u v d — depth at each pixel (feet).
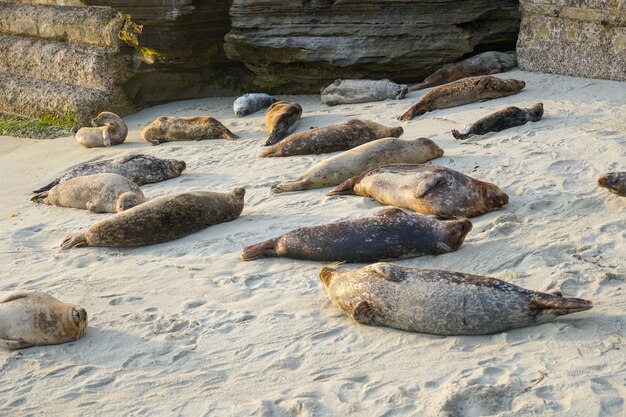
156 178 37.88
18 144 51.34
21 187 41.19
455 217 28.07
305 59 50.60
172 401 18.94
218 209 30.53
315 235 25.85
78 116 52.16
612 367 17.92
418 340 20.31
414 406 17.48
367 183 30.86
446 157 34.58
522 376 18.01
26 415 19.02
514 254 24.53
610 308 20.62
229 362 20.40
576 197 28.40
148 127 46.26
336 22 49.90
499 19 49.78
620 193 27.20
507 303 19.84
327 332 21.29
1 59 59.98
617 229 25.50
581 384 17.39
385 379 18.74
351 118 44.19
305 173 33.91
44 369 20.98
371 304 21.11
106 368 20.76
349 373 19.21
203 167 39.55
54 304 22.34
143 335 22.26
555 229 26.05
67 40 57.16
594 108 39.01
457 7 48.88
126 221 29.27
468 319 19.98
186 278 25.86
